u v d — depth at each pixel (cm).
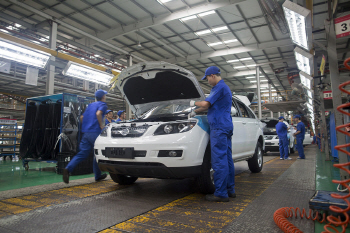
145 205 272
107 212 245
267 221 213
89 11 1101
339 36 348
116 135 329
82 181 420
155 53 1650
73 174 512
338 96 342
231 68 2028
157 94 412
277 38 1454
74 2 1029
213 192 321
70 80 1833
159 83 384
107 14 1133
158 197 311
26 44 725
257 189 349
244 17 1195
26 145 624
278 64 1889
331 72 350
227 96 295
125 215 235
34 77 790
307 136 1603
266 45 1498
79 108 593
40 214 239
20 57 717
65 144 548
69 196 316
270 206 260
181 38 1422
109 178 464
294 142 1141
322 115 777
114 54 1561
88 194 328
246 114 500
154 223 213
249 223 209
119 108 2636
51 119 605
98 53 1388
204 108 286
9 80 1498
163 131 296
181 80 360
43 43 1153
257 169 509
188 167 283
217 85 295
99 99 424
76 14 1121
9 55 693
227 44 1533
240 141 416
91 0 1020
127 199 300
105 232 194
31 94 1948
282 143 803
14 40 691
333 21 352
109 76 966
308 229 196
